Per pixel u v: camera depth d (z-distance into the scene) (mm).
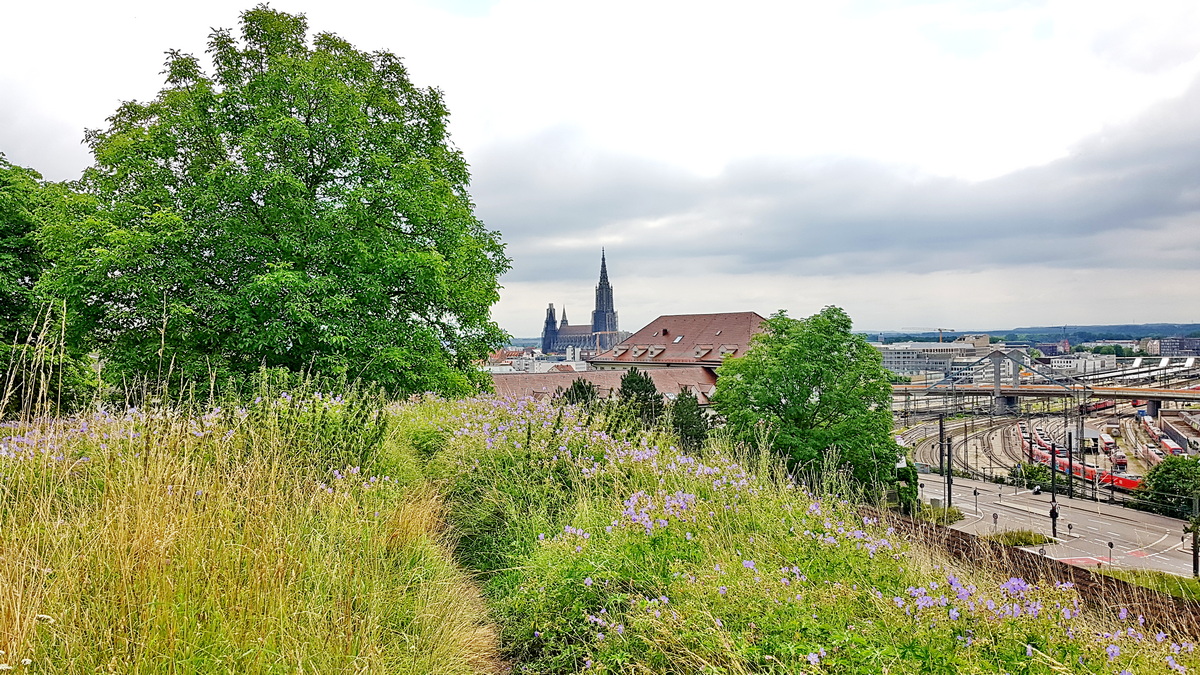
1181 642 3332
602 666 3521
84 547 3172
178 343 11391
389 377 11867
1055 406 141250
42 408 4762
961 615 3316
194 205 12047
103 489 4055
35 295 11891
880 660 2916
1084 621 3508
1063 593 3557
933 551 5426
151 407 5434
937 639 3146
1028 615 3283
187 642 2764
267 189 12055
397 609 3875
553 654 4066
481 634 4211
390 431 7699
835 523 5074
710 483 6113
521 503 6590
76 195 11992
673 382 64125
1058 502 47562
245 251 12086
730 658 3133
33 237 13312
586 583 4289
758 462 7090
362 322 12414
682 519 4926
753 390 28688
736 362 31719
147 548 3072
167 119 13000
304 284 11336
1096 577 5543
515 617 4586
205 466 4508
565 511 6223
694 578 4020
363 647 3137
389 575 4246
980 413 112688
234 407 6336
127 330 11703
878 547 4637
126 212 11516
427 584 4434
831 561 4395
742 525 5207
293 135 12422
